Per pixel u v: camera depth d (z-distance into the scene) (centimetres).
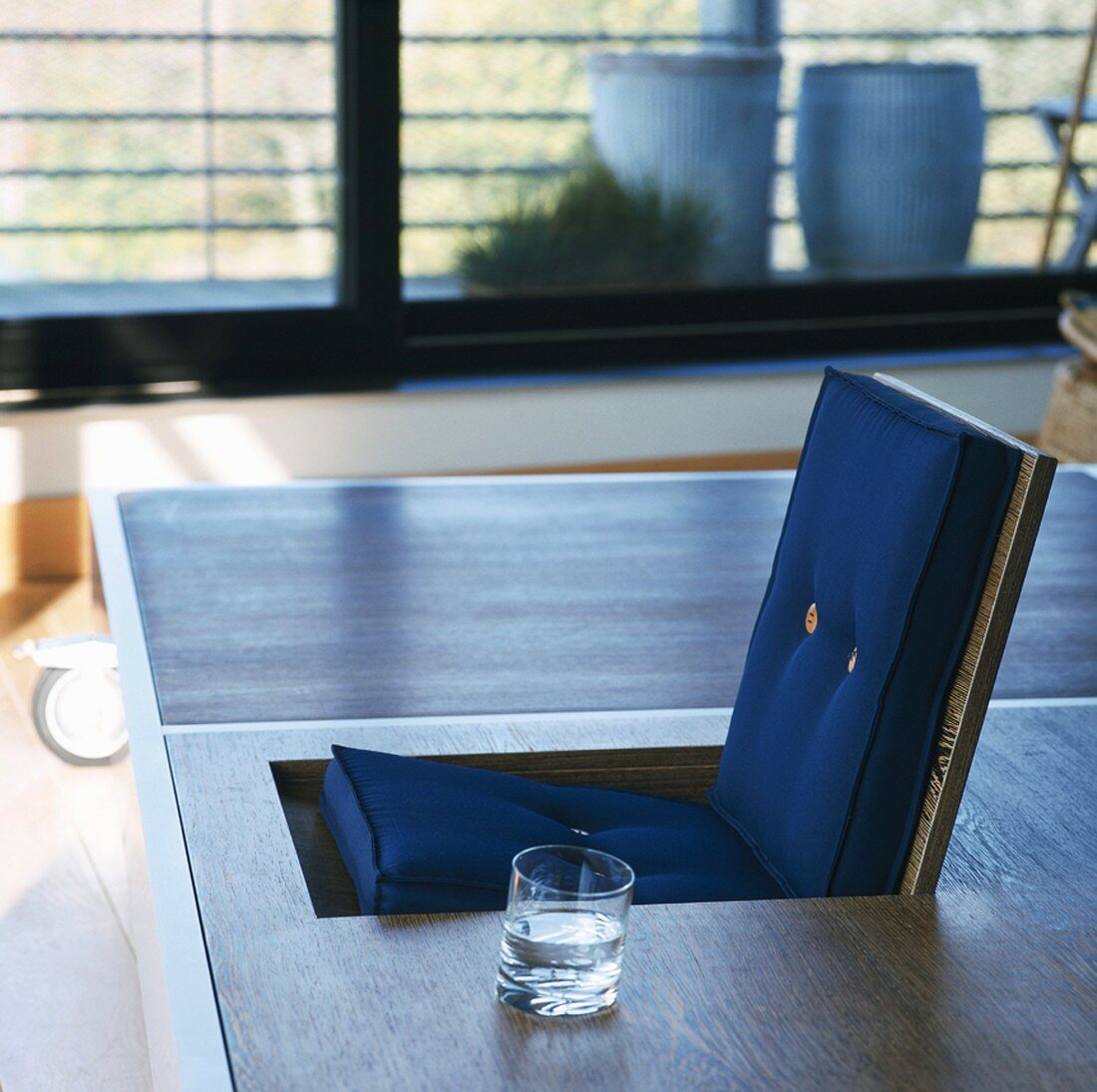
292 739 172
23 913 236
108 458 365
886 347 448
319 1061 108
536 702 188
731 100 422
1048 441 352
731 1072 109
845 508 151
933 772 140
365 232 396
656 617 217
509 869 139
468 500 263
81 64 369
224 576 221
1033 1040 116
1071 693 196
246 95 384
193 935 125
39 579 367
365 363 405
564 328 424
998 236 456
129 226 381
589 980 114
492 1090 105
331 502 257
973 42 438
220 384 388
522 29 404
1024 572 135
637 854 157
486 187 411
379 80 387
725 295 435
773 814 155
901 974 124
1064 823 159
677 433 410
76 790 274
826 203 438
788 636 164
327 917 136
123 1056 203
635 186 422
